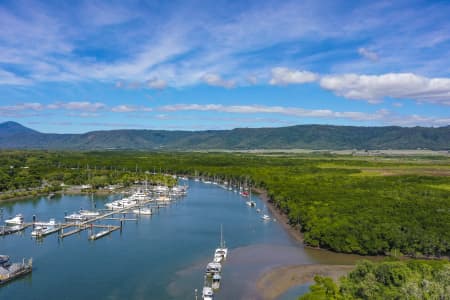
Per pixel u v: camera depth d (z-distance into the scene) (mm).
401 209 199625
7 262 148750
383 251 165625
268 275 143125
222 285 133750
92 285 133000
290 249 175625
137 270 147125
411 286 101375
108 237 196250
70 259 160750
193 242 186375
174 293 126375
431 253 160750
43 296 124562
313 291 107312
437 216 184250
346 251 167625
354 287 107750
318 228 179500
